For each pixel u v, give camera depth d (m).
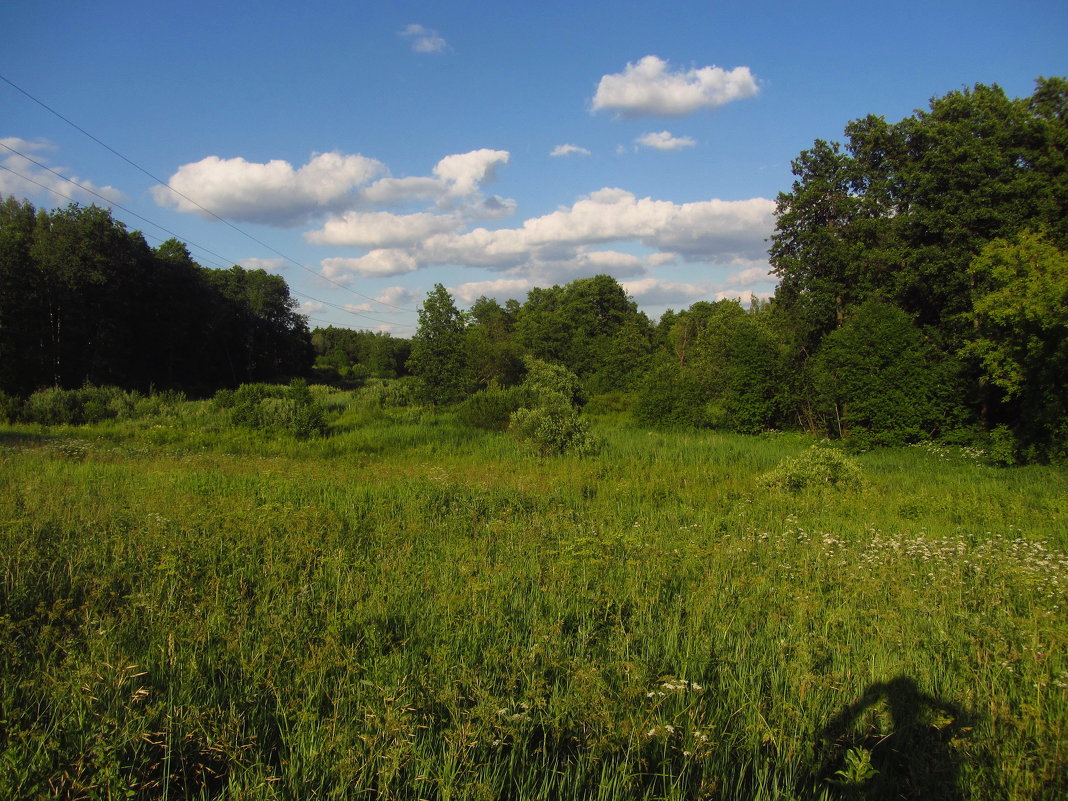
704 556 7.94
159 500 10.05
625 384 47.47
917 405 23.42
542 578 6.86
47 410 28.34
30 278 41.44
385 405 34.88
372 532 9.04
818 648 5.27
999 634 5.49
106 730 3.59
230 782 3.39
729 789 3.68
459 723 3.89
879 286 28.09
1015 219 23.47
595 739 3.88
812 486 13.97
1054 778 3.71
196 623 5.09
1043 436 18.86
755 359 28.66
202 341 62.59
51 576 6.14
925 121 27.95
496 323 78.12
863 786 3.68
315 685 4.38
